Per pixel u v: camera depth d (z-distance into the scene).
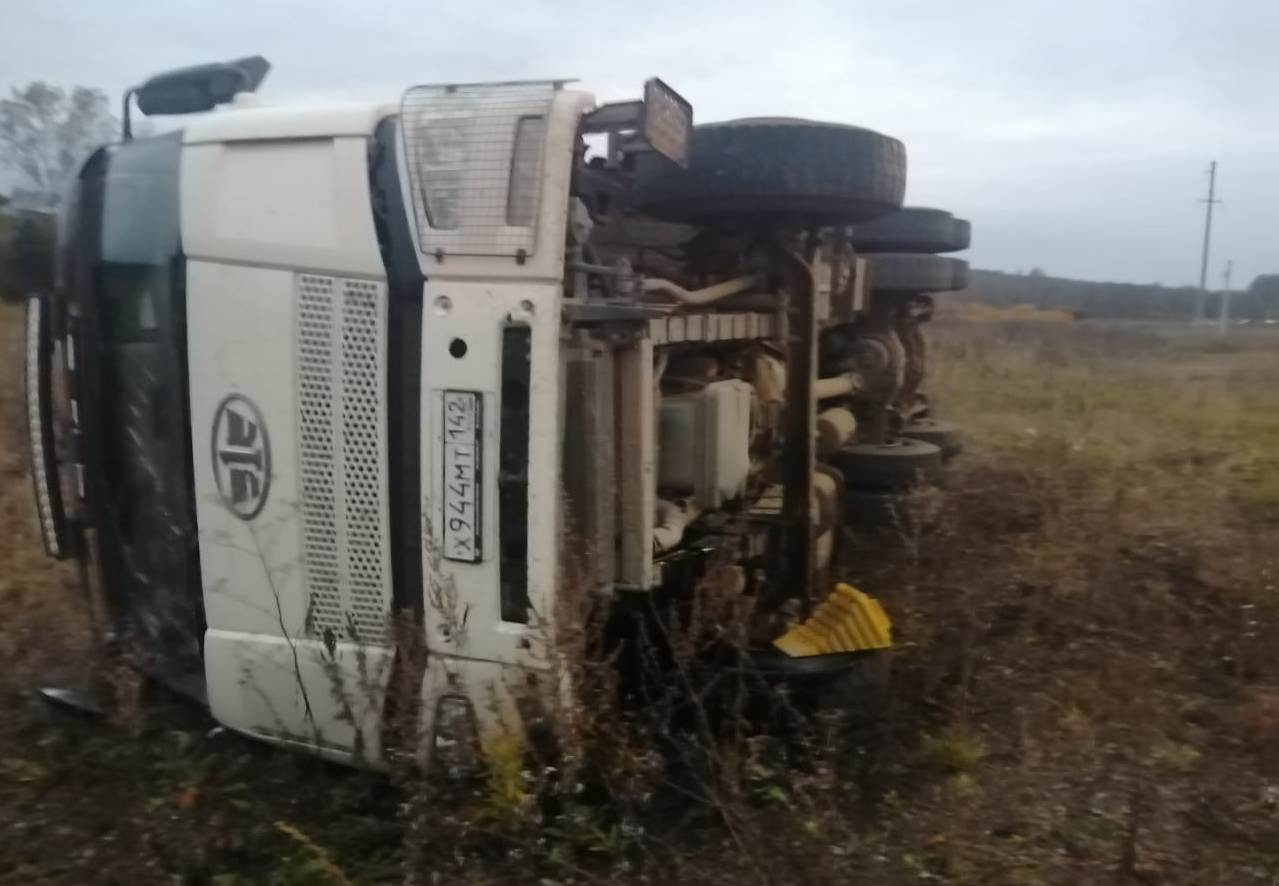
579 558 3.77
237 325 4.03
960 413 14.42
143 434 4.41
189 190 4.09
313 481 3.98
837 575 6.25
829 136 5.07
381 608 3.96
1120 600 6.35
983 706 5.14
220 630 4.22
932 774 4.53
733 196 5.04
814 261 5.48
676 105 3.95
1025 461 9.95
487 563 3.71
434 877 3.69
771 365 5.55
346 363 3.88
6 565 6.78
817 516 5.55
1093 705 5.15
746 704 4.49
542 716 3.70
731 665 4.45
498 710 3.75
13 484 8.59
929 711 5.07
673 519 4.33
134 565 4.59
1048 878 3.79
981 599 6.02
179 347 4.17
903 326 8.79
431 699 3.83
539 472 3.61
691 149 4.61
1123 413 14.58
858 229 8.16
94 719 4.87
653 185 5.15
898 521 6.68
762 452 5.46
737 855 3.88
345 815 4.09
